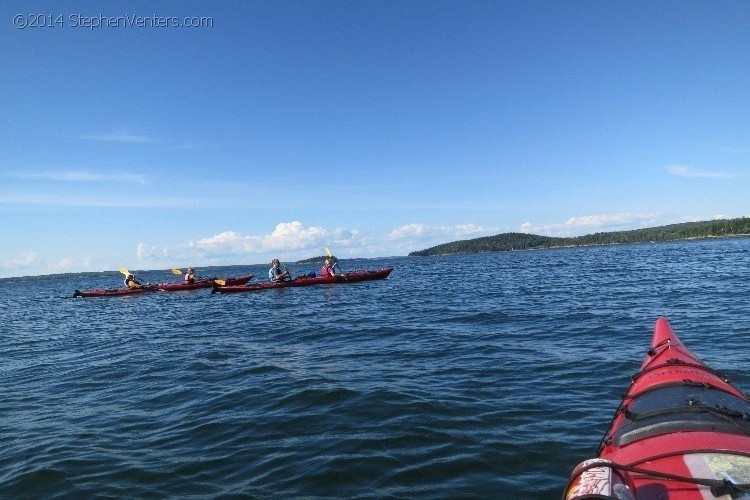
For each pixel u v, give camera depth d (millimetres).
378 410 6430
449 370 8328
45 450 5832
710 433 3449
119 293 33438
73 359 11672
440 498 4301
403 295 23000
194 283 32844
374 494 4426
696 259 38812
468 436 5496
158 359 10742
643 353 8828
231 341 12500
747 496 2740
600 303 15969
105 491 4766
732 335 9719
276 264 28844
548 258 67562
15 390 8922
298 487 4625
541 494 4293
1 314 27125
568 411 6129
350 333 12664
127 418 6852
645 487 2984
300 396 7195
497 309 15930
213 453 5480
